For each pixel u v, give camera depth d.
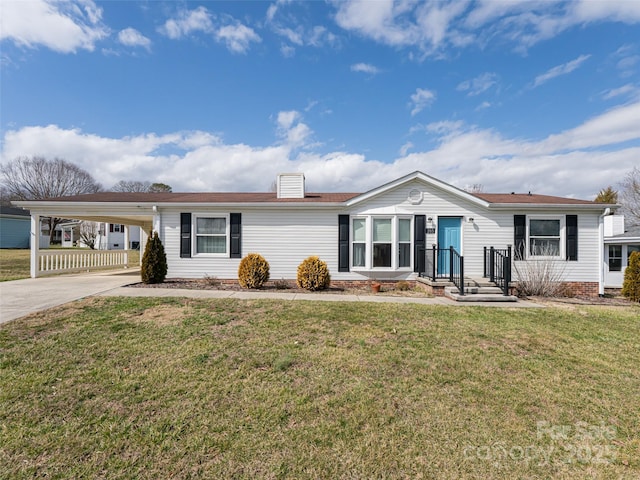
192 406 2.97
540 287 9.56
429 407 3.06
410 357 4.23
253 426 2.69
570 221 10.53
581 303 8.48
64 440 2.46
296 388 3.35
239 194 13.55
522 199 11.74
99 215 11.21
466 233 10.59
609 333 5.54
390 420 2.83
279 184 12.09
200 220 10.79
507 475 2.23
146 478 2.11
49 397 3.07
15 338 4.51
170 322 5.40
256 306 6.61
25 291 7.81
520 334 5.34
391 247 10.52
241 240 10.70
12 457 2.27
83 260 13.58
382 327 5.45
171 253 10.67
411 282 10.48
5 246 28.80
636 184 27.42
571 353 4.55
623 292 9.51
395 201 10.59
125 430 2.60
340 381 3.53
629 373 3.93
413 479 2.16
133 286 8.91
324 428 2.69
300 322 5.58
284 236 10.72
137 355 4.07
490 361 4.18
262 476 2.15
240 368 3.78
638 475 2.26
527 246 10.49
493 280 9.54
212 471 2.18
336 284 10.62
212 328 5.15
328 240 10.70
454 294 8.43
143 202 10.49
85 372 3.59
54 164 37.12
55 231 42.81
